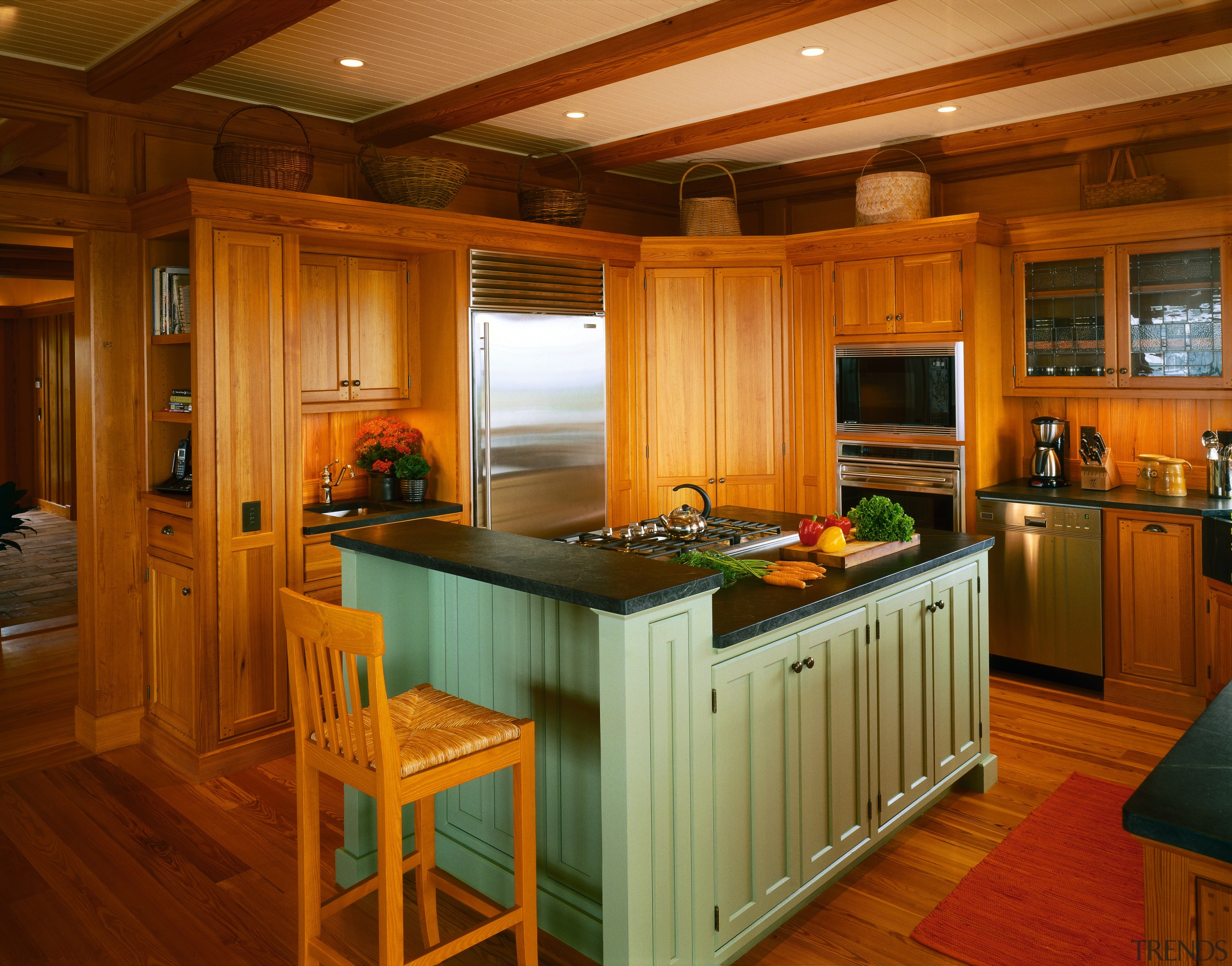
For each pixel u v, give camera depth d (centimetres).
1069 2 310
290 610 219
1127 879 284
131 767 378
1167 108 419
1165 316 438
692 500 538
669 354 532
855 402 515
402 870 208
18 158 477
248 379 371
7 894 284
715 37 308
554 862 262
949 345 474
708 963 231
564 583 218
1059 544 450
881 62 367
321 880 293
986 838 312
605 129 463
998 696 452
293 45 342
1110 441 490
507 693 274
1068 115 445
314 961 228
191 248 354
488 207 506
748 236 530
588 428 503
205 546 361
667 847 218
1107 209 446
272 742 384
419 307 459
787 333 537
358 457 459
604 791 212
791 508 544
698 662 223
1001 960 246
